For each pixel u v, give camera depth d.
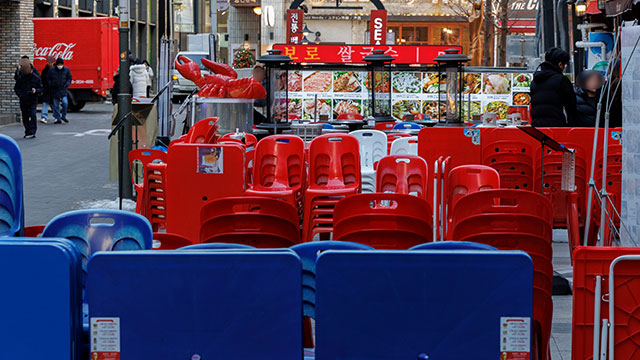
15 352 4.62
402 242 7.06
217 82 17.66
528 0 46.75
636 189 8.08
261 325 4.59
